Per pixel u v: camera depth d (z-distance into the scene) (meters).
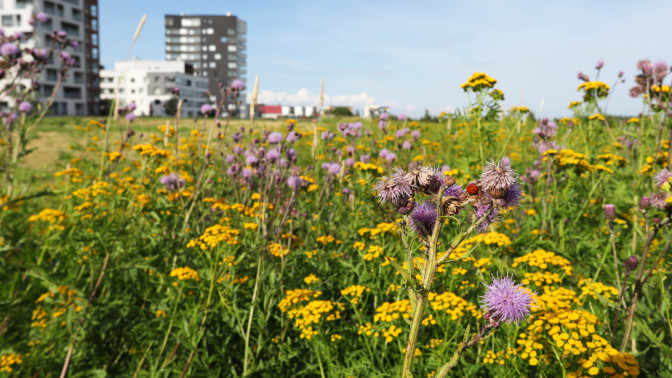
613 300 3.16
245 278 3.95
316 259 4.76
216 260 3.60
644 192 5.16
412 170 1.70
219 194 6.59
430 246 1.65
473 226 1.60
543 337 2.62
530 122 11.70
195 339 3.38
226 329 3.69
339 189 6.39
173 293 3.72
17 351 3.13
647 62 5.20
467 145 8.29
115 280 3.88
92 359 3.41
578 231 5.18
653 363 2.95
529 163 9.06
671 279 3.50
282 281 4.08
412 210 1.71
